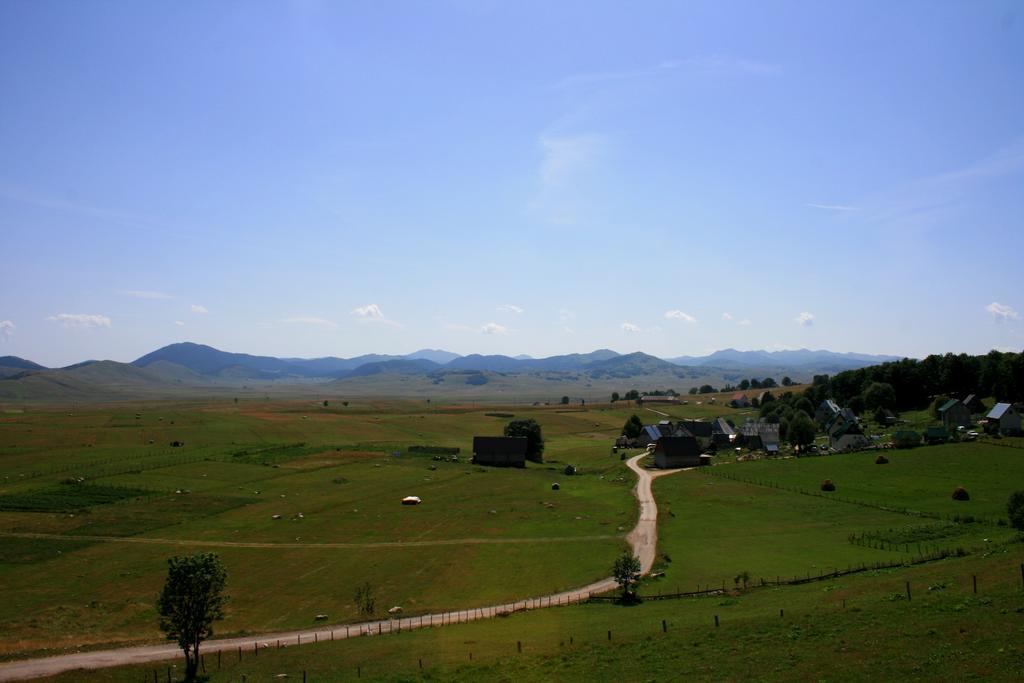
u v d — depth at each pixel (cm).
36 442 18325
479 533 9988
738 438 19362
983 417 17550
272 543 9531
